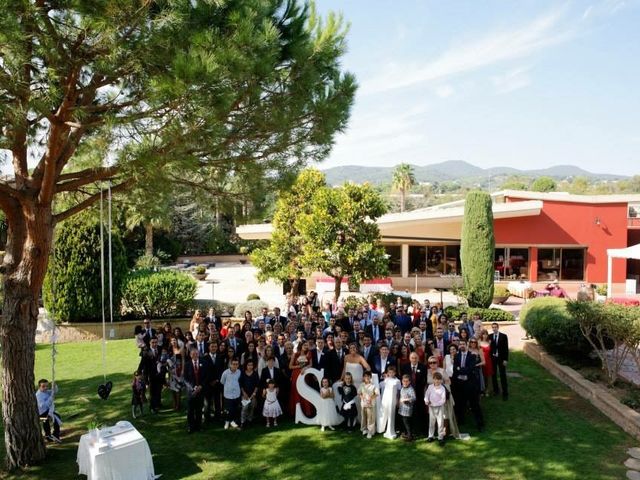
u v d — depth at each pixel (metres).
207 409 9.87
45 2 6.33
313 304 16.92
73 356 15.44
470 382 9.34
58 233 17.44
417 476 7.59
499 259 30.19
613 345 12.16
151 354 10.62
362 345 10.68
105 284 17.83
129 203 10.25
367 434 9.13
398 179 73.25
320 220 18.59
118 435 7.60
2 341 8.03
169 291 19.00
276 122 7.91
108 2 5.92
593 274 30.17
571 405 10.52
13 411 8.01
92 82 7.30
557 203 30.00
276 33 6.95
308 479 7.54
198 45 6.31
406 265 30.17
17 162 8.18
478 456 8.23
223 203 9.76
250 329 12.08
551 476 7.49
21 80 6.41
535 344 15.20
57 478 7.60
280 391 10.23
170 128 6.65
